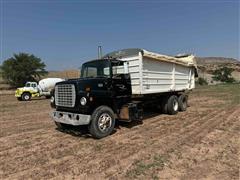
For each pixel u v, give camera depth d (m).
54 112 7.95
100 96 7.48
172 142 6.69
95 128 7.17
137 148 6.25
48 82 25.55
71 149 6.34
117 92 8.16
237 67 100.06
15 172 4.95
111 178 4.53
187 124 9.10
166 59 10.53
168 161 5.28
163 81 10.74
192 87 14.27
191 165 5.04
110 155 5.78
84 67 8.94
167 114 11.57
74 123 7.14
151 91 9.74
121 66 8.38
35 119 11.47
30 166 5.25
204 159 5.36
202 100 17.84
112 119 7.65
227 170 4.77
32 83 25.75
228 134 7.45
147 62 9.42
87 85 7.20
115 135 7.65
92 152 6.05
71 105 7.23
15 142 7.19
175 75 11.92
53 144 6.86
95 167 5.07
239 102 15.66
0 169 5.13
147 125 9.08
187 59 13.49
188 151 5.91
